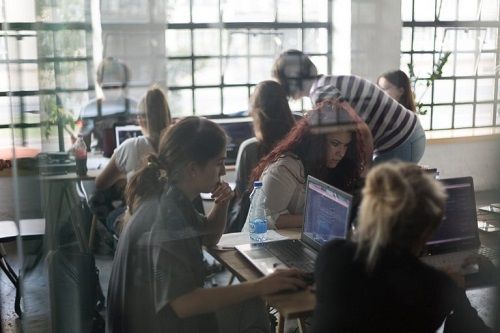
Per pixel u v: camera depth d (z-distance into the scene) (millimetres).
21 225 1884
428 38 1823
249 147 1765
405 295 1343
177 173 1746
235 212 1759
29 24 1754
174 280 1669
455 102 1823
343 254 1359
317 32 1772
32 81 1785
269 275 1605
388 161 1575
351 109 1767
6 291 2953
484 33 1841
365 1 1762
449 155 1801
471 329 1526
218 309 1646
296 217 1784
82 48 1743
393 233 1324
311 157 1729
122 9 1718
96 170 1793
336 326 1345
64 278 1896
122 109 1761
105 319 1867
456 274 1546
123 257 1729
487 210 1701
